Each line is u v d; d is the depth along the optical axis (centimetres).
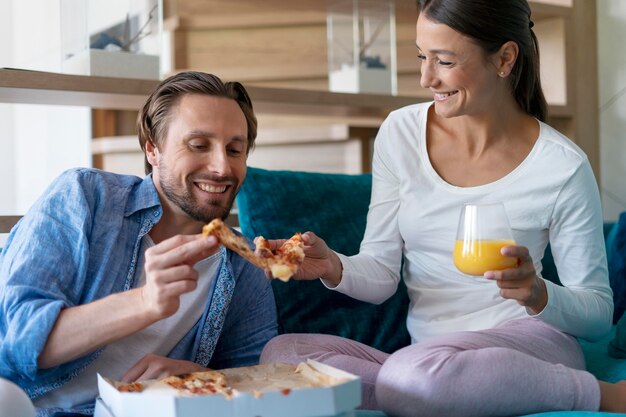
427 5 169
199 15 395
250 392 121
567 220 178
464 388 142
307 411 120
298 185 211
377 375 154
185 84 158
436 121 190
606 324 175
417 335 184
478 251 150
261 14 393
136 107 246
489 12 167
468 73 169
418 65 366
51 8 430
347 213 213
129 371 149
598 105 316
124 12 224
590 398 148
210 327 166
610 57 312
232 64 405
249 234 202
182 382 131
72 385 154
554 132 185
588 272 177
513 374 144
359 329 203
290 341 164
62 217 153
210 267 168
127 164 449
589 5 313
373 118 311
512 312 176
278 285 198
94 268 154
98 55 220
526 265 151
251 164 418
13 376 141
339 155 397
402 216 187
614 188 312
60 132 488
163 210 163
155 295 132
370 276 185
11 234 159
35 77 206
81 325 137
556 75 306
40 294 142
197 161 155
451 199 180
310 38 400
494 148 182
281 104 250
